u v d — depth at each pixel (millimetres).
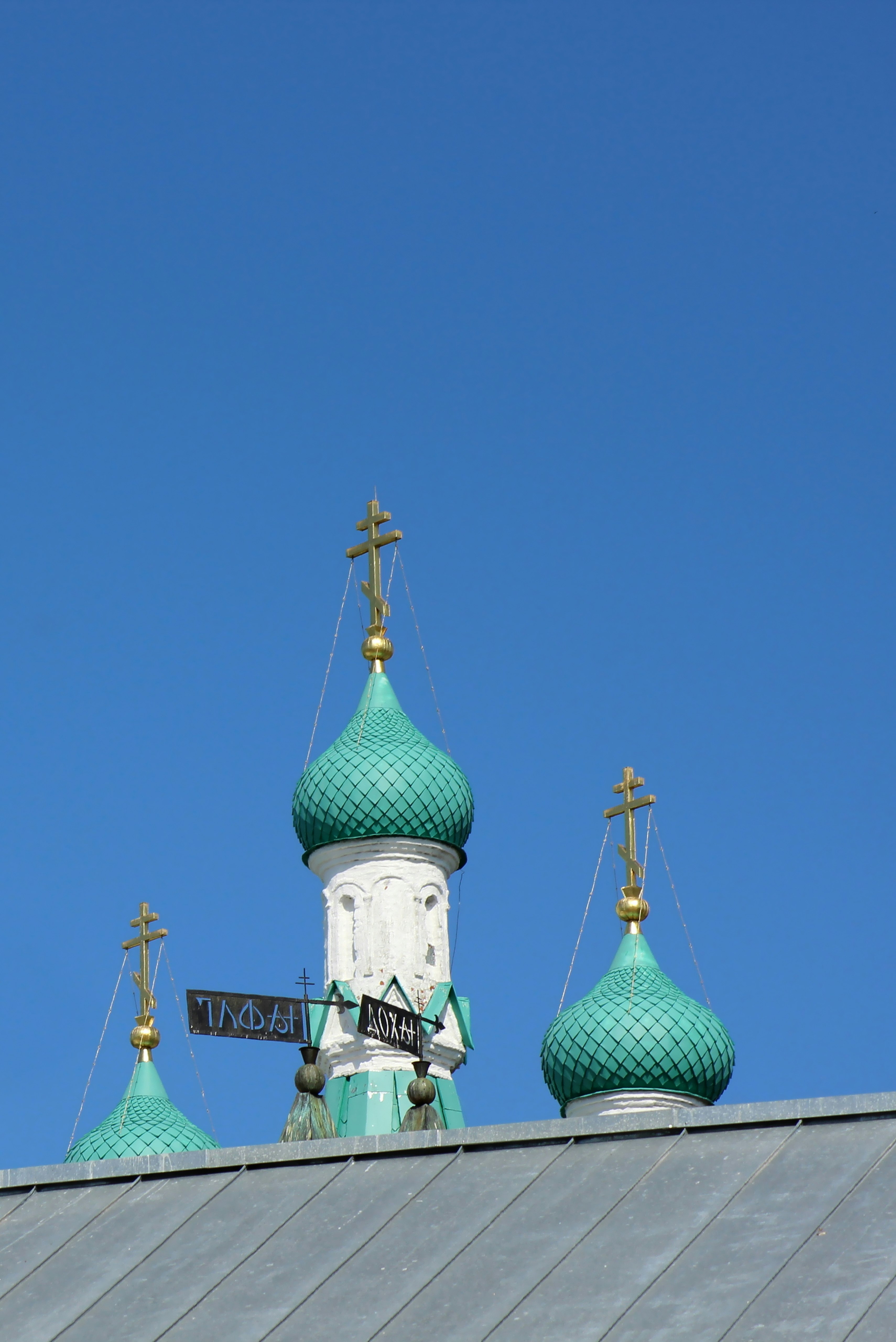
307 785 100562
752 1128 49375
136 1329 46469
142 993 110625
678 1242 45688
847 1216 45219
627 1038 97875
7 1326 47500
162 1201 51469
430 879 99438
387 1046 95312
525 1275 45688
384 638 104875
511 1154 50469
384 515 106000
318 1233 48781
